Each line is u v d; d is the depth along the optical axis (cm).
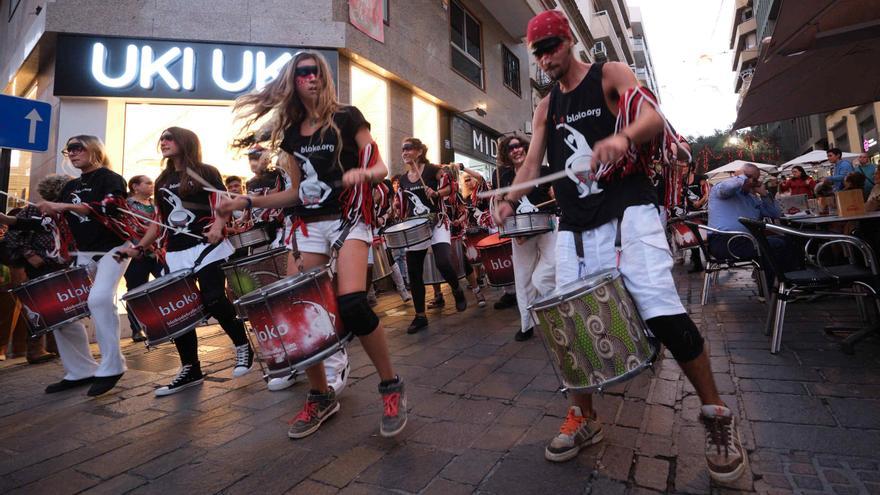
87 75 621
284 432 241
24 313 335
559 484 175
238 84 674
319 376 244
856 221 363
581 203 192
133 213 348
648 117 159
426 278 521
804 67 430
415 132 972
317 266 231
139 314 303
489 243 446
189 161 333
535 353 349
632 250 176
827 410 215
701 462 182
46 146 372
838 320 365
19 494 195
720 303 468
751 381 258
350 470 197
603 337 168
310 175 227
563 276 196
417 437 223
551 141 204
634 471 180
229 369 372
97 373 331
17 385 371
